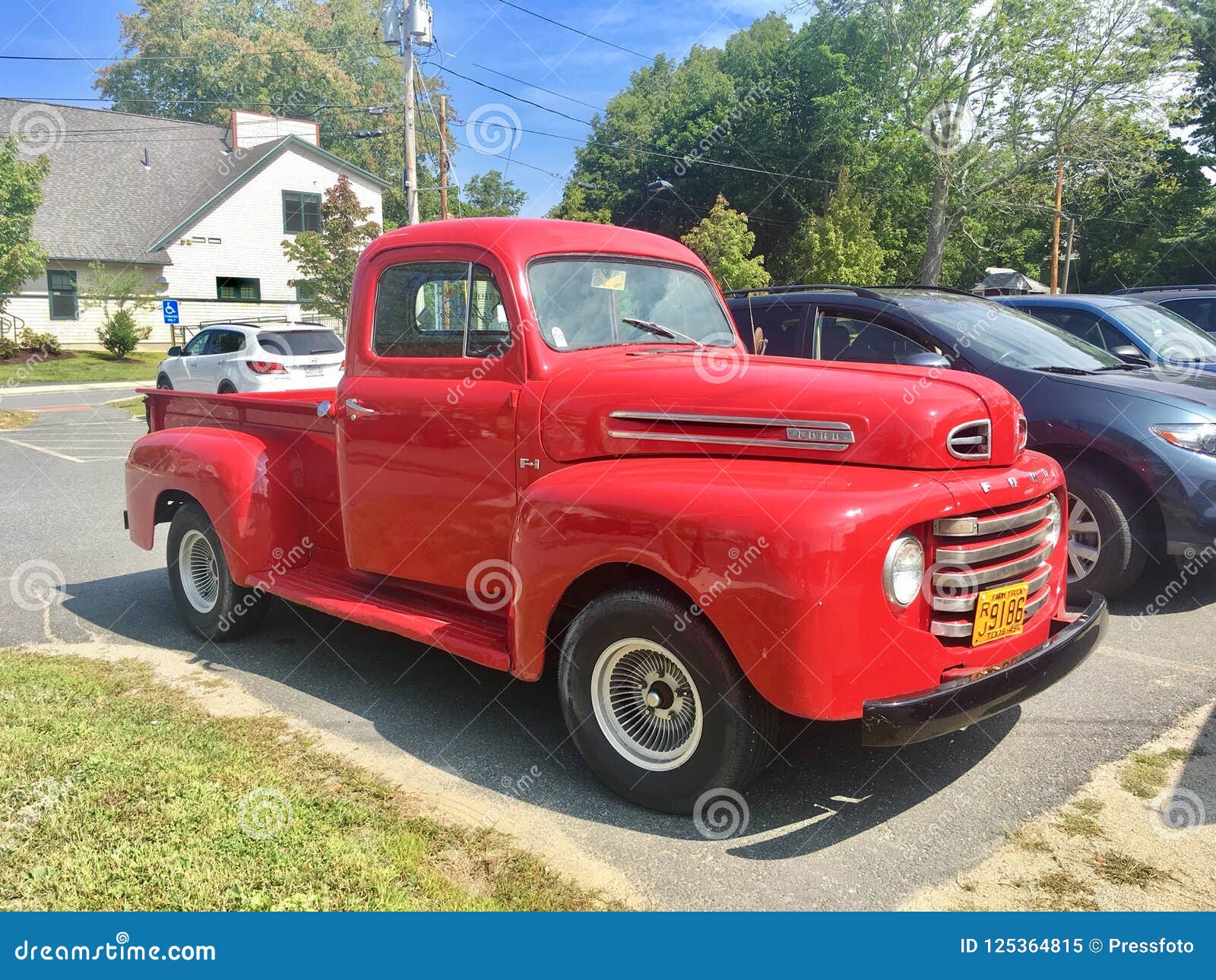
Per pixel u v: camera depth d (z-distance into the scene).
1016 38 31.22
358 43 52.94
